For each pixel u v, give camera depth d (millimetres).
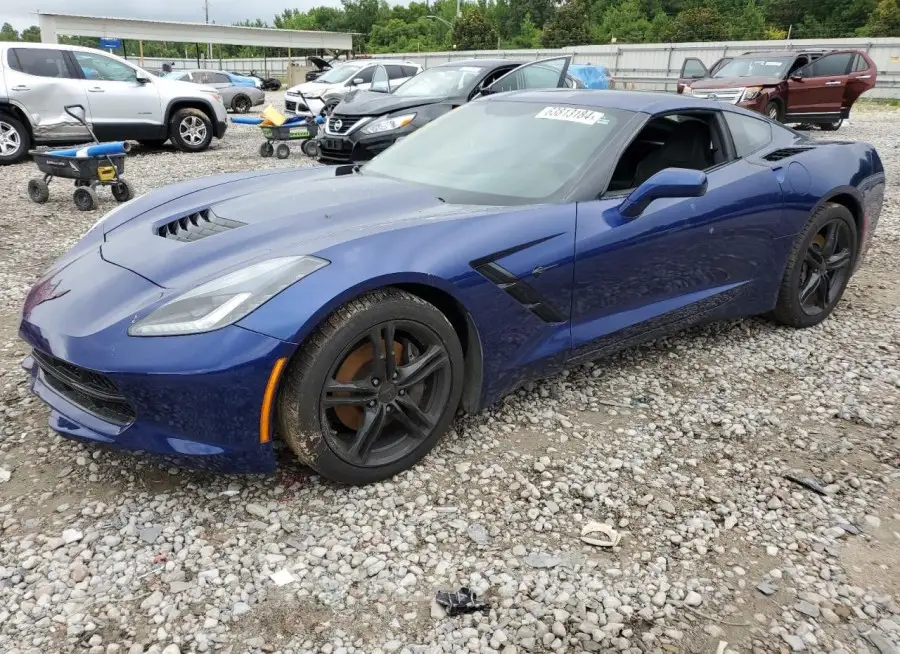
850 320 4422
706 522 2418
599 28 78250
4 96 9930
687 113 3518
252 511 2369
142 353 2139
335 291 2229
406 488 2535
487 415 3078
